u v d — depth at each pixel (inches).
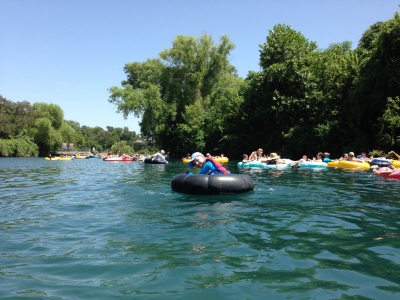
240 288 122.2
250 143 1417.3
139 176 596.1
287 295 116.6
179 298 114.7
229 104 1472.7
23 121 2495.1
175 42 1742.1
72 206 289.0
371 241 179.9
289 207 275.0
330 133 1076.5
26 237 192.5
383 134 896.9
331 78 1130.0
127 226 214.7
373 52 1017.5
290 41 1254.9
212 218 235.5
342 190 374.9
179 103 1768.0
